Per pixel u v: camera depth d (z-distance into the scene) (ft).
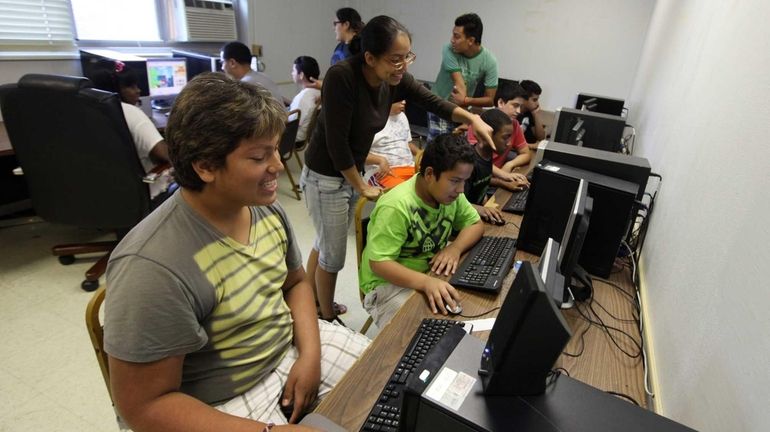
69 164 6.72
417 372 2.23
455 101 11.18
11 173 9.31
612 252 4.74
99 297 3.14
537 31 16.14
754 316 2.18
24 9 9.68
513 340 1.97
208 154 2.61
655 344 3.77
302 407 3.50
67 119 6.31
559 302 2.23
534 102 12.51
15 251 8.26
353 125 5.87
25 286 7.28
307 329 3.82
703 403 2.57
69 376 5.59
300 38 17.07
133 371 2.57
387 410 2.87
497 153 8.26
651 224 5.56
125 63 9.70
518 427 1.97
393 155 9.44
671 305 3.68
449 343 2.43
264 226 3.45
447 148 4.44
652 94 9.15
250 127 2.60
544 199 4.84
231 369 3.23
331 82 5.44
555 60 16.21
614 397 2.19
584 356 3.64
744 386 2.12
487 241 5.24
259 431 2.71
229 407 3.26
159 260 2.61
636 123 10.80
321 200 6.42
